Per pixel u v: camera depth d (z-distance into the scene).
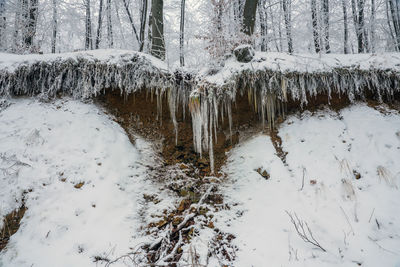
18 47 5.71
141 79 3.76
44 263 2.16
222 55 4.07
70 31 8.36
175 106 4.17
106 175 3.08
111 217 2.68
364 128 3.57
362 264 2.15
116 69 3.77
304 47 7.26
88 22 7.88
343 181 3.01
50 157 3.03
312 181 3.11
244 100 4.21
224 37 4.12
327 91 4.05
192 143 4.17
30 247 2.26
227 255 2.46
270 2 7.62
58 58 3.71
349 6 7.22
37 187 2.71
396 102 3.90
